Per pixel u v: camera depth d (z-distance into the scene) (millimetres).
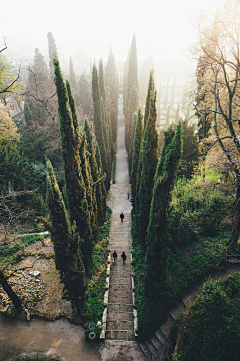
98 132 26688
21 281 15547
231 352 9188
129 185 34969
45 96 44531
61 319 13641
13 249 18297
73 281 12141
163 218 11594
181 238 15984
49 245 19062
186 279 13367
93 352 12008
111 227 23203
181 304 12922
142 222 16375
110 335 12750
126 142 45719
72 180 13227
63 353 11914
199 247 15750
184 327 10570
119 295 15156
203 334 9961
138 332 12359
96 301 14438
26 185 24906
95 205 18031
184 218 15383
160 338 11789
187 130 25609
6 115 33375
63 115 11961
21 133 38781
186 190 19375
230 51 13883
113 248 19750
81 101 64188
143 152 14789
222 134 20938
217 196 16797
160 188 11242
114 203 29219
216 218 17000
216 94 16375
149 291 13062
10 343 12320
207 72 19391
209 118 23953
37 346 12234
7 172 23328
